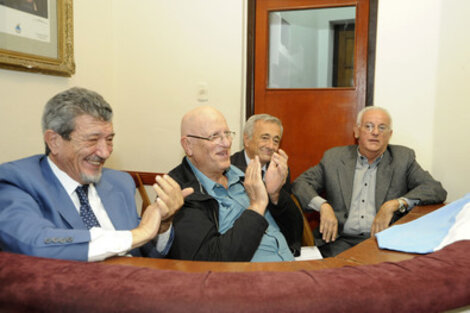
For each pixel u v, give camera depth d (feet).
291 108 8.98
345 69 8.58
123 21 9.64
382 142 6.93
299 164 9.07
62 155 3.42
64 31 7.62
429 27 7.83
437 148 7.74
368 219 6.92
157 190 3.27
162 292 1.77
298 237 5.53
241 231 3.97
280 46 8.95
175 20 9.30
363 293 1.78
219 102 9.16
